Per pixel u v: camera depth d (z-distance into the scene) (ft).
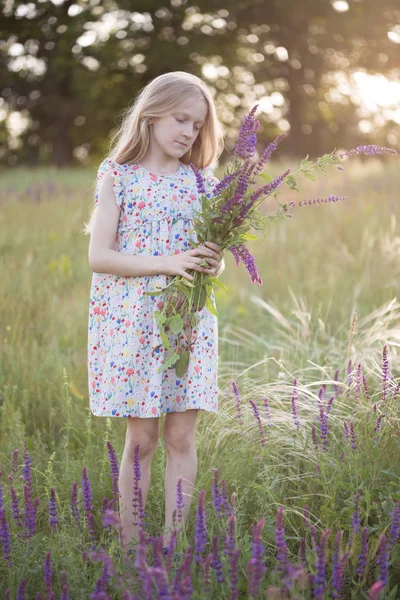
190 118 8.76
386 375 9.71
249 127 8.30
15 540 8.15
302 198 30.30
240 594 7.09
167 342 8.32
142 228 8.81
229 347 15.05
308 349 13.24
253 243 23.57
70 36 87.30
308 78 98.73
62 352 15.28
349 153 8.37
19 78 94.94
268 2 90.99
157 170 9.05
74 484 8.37
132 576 7.28
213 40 90.38
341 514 8.23
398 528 7.56
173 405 8.85
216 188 8.37
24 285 18.33
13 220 27.78
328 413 9.70
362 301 17.92
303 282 19.63
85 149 107.04
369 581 7.72
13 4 90.38
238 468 9.49
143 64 89.92
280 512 6.87
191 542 8.37
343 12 91.50
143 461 9.02
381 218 25.96
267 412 10.09
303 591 6.88
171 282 8.54
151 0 86.89
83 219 28.71
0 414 12.46
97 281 8.96
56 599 7.43
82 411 12.32
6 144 104.58
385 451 9.04
